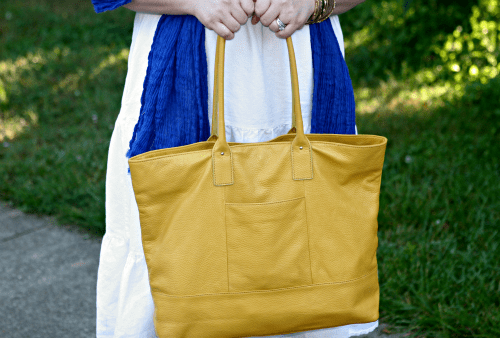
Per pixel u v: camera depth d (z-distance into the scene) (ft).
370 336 7.44
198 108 5.00
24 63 20.15
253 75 5.12
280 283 4.81
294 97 4.70
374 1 18.99
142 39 5.23
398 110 14.87
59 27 23.84
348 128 5.56
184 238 4.71
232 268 4.74
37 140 14.29
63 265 9.52
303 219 4.78
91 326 7.97
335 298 4.91
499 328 7.15
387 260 8.57
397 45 17.90
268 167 4.72
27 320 8.09
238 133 5.29
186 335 4.87
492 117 13.79
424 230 9.46
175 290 4.75
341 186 4.88
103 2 4.83
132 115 5.35
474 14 17.01
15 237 10.42
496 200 10.23
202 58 4.97
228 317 4.81
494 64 15.74
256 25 5.02
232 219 4.69
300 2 4.57
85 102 16.48
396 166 11.92
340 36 5.69
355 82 17.30
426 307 7.57
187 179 4.63
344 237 4.90
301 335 5.78
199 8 4.53
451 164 11.75
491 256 8.59
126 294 5.60
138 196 4.68
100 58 20.51
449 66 16.62
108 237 5.73
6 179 12.08
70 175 11.84
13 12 25.91
